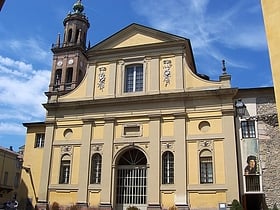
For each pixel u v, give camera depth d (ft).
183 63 82.38
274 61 22.12
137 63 86.43
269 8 23.06
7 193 150.41
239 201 67.36
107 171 78.38
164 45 84.79
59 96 89.51
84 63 145.79
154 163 75.56
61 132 86.02
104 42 90.33
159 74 83.20
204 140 74.43
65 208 78.38
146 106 80.94
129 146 79.05
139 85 85.10
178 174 73.15
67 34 147.84
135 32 88.99
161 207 72.02
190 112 77.46
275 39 22.27
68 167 82.64
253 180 69.21
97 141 81.82
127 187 77.97
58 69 141.38
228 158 71.05
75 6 153.99
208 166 72.79
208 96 77.00
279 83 21.62
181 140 75.51
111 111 83.30
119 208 76.74
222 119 74.69
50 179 82.23
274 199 66.64
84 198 77.56
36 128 92.73
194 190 71.20
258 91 74.90
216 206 68.85
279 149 69.46
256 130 72.23
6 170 149.38
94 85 87.76
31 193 85.97
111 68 87.86
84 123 84.33
